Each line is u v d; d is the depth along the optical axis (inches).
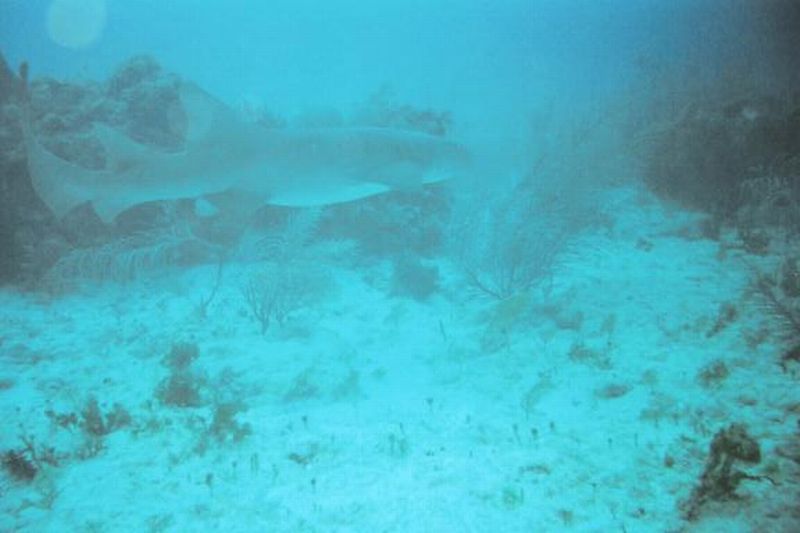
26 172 382.0
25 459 183.6
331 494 160.7
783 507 127.6
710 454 146.7
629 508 141.4
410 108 527.2
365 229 430.3
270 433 200.1
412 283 354.0
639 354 235.8
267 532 146.0
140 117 443.8
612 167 469.4
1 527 154.1
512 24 3511.3
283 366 263.4
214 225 425.4
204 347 288.8
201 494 164.9
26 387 250.1
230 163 307.3
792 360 202.1
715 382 198.2
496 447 179.9
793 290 264.5
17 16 5216.5
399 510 151.1
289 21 5270.7
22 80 452.1
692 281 314.3
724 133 453.1
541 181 426.3
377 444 187.8
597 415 193.5
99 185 307.6
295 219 389.4
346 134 332.2
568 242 373.7
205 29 5398.6
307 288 344.2
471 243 398.9
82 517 156.7
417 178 335.6
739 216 403.2
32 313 338.6
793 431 158.7
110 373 262.4
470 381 235.8
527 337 274.2
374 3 4744.1
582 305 300.7
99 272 387.5
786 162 418.9
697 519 131.8
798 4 786.8
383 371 250.4
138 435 201.8
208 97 295.4
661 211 457.4
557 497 150.2
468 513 147.4
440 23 4670.3
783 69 688.4
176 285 374.9
